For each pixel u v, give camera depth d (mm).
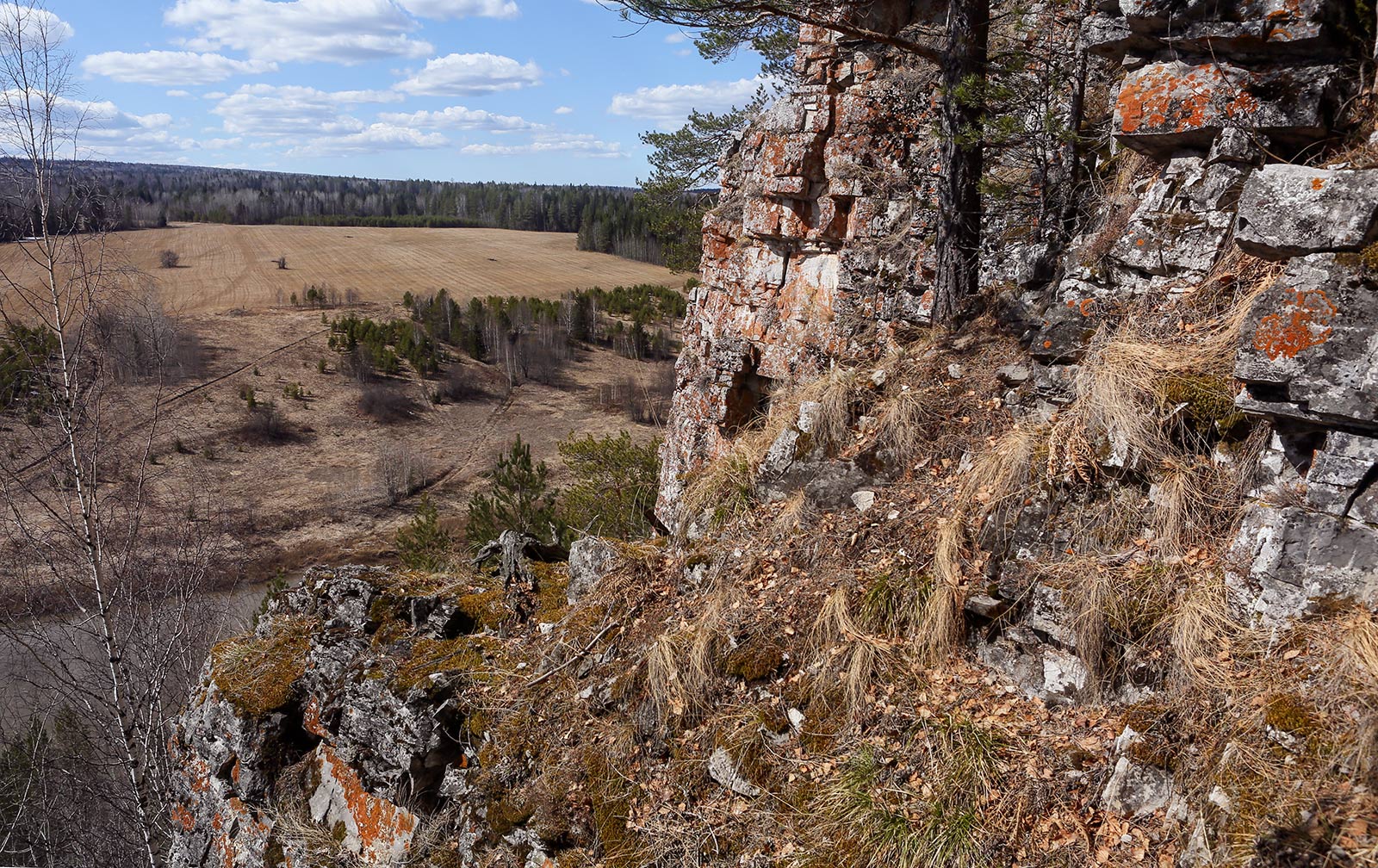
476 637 5805
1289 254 3271
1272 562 3246
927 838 3475
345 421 52750
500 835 4582
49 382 10031
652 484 14875
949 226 7758
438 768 5258
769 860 3781
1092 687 3678
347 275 90250
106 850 12820
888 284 8859
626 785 4398
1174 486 3842
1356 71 3895
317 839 5504
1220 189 4438
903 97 8820
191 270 83688
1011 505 4363
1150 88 4508
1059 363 5000
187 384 52500
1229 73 4195
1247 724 3010
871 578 4578
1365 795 2566
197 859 6324
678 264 19828
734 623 4789
